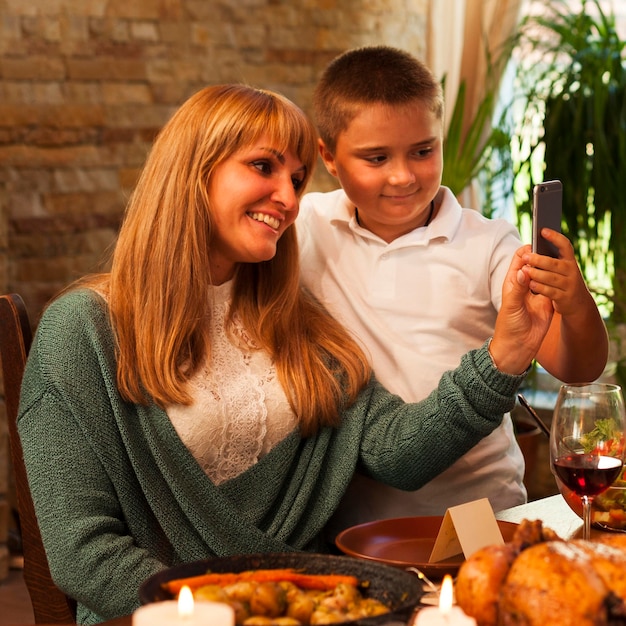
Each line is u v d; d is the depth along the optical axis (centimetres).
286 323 173
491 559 98
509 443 196
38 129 325
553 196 161
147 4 341
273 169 167
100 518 150
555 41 369
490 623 97
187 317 161
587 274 346
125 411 157
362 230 193
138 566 145
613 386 143
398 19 397
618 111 331
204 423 161
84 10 330
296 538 169
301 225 203
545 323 159
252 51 367
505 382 158
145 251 162
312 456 171
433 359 186
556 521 161
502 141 347
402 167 180
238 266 175
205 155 163
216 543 157
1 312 170
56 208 330
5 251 313
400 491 187
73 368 155
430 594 129
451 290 188
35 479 153
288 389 168
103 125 337
